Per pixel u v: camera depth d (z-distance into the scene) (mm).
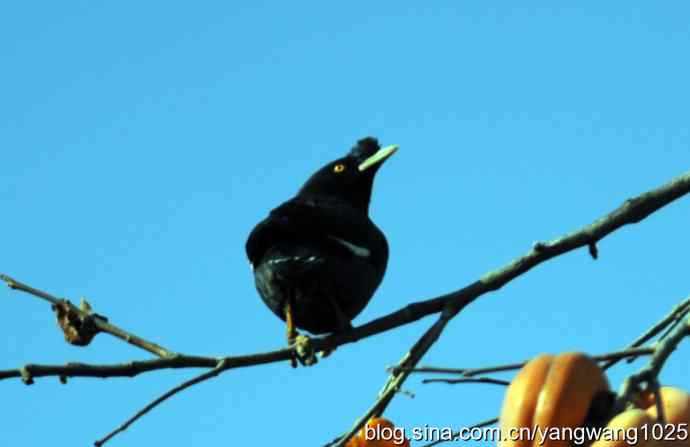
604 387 7848
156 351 10852
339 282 14117
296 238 14328
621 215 12469
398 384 10438
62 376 10516
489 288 12141
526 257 12211
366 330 12180
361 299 14547
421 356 11211
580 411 7664
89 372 10555
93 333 10945
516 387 7883
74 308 10969
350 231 14422
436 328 11484
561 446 7602
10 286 11023
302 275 13969
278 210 14438
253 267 14844
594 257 12422
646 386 7750
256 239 14531
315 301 14211
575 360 7895
